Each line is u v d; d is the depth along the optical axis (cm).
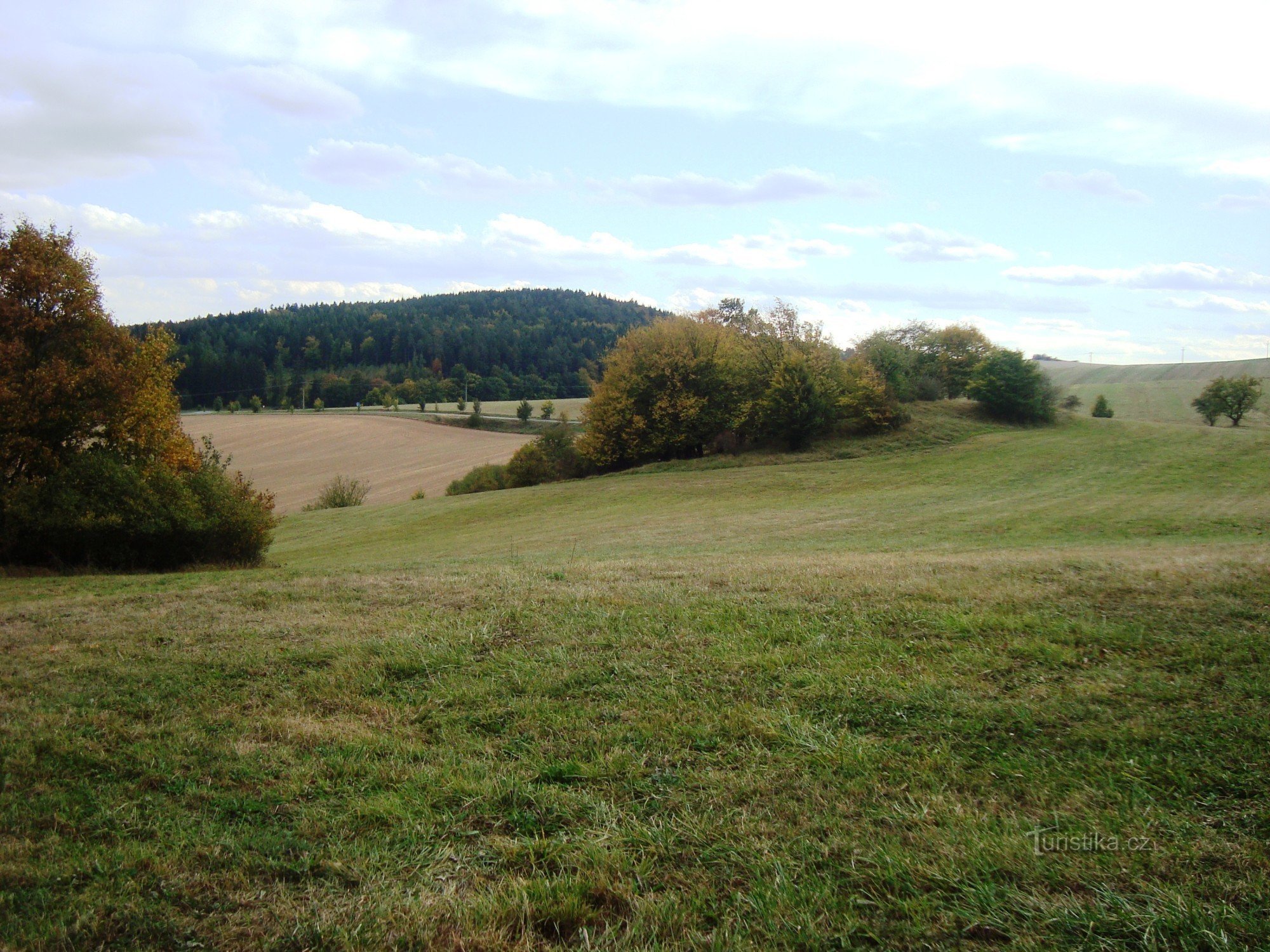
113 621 974
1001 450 5281
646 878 418
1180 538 2652
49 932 373
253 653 795
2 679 739
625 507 4391
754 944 362
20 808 497
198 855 445
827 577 1041
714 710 624
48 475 2241
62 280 2298
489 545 3158
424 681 715
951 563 1140
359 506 5325
